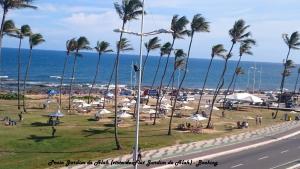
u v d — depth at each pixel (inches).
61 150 2127.2
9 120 2812.5
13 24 2684.5
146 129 2800.2
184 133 2687.0
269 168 1846.7
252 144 2429.9
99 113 3171.8
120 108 3786.9
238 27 3159.5
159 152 2102.6
